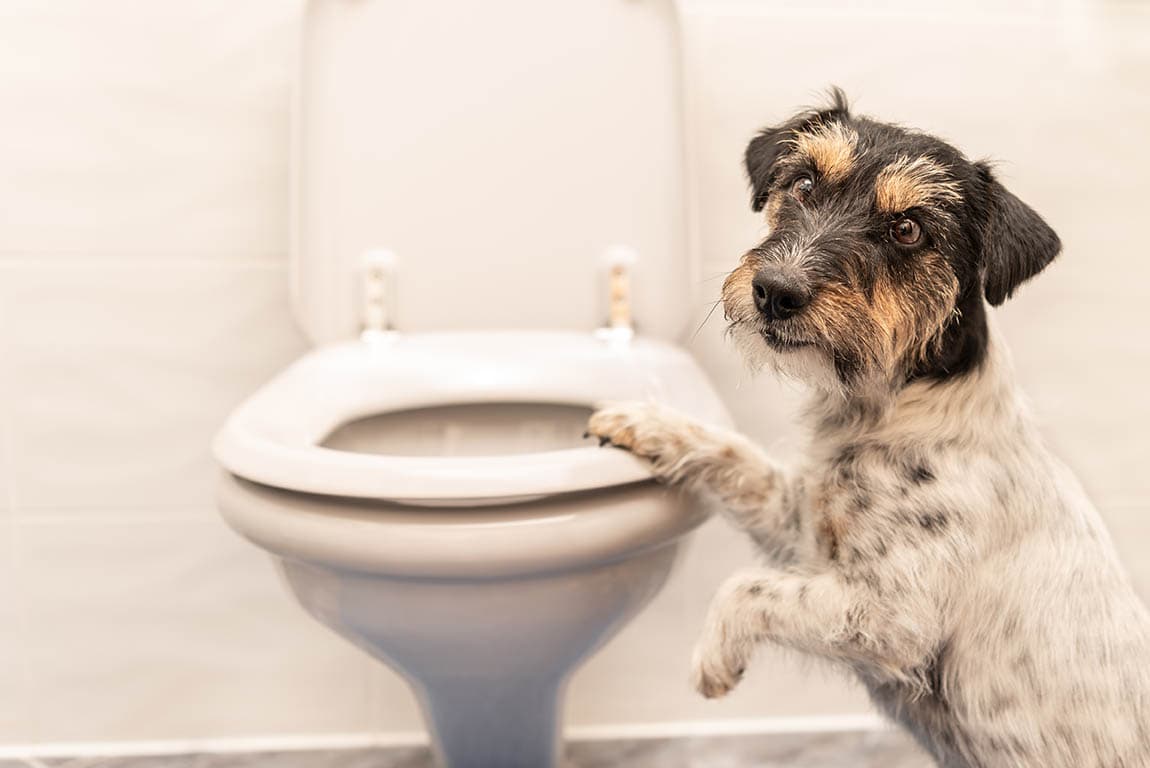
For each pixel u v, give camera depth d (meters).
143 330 1.68
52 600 1.74
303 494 1.01
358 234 1.50
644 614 1.81
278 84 1.64
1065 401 1.81
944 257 1.10
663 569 1.15
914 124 1.71
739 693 1.86
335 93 1.48
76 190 1.63
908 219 1.10
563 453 1.03
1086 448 1.83
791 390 1.63
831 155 1.15
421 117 1.49
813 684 1.87
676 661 1.83
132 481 1.72
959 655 1.09
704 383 1.40
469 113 1.50
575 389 1.36
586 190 1.52
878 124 1.21
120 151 1.63
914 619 1.07
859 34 1.68
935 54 1.70
